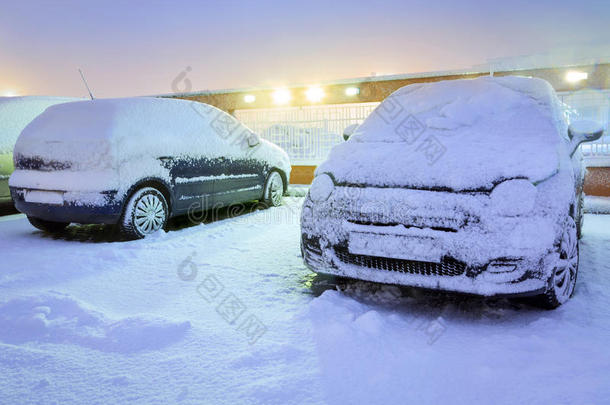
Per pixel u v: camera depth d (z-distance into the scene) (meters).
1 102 7.25
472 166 2.94
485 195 2.76
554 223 2.72
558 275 2.93
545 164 2.93
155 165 5.15
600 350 2.37
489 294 2.67
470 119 3.68
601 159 8.44
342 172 3.25
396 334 2.65
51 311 2.96
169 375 2.22
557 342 2.48
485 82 4.18
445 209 2.77
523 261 2.63
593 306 3.06
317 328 2.70
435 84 4.38
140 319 2.76
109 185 4.66
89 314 2.89
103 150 4.70
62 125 5.04
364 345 2.45
